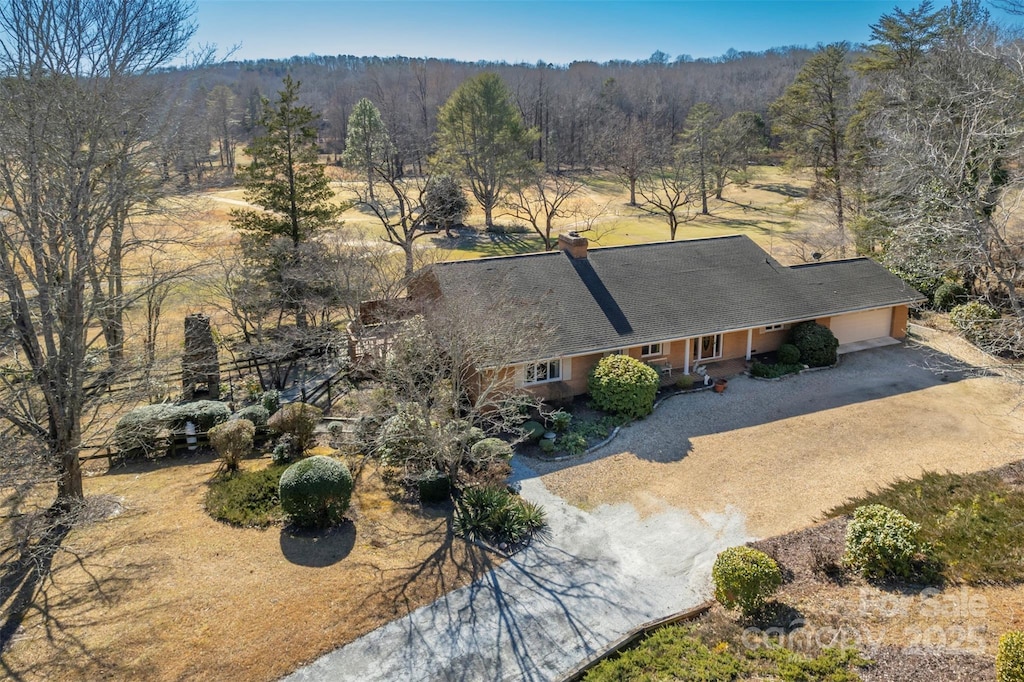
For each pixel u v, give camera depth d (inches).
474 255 1939.0
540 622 531.2
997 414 855.1
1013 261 829.8
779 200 2849.4
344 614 531.5
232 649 492.1
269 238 1301.7
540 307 945.5
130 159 751.1
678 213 2608.3
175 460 786.2
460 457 719.1
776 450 786.2
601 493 712.4
